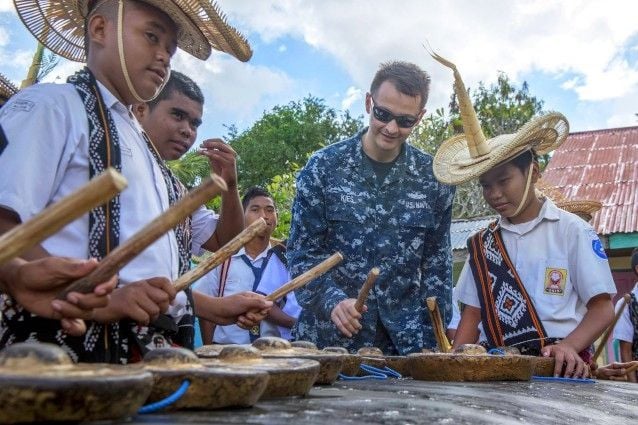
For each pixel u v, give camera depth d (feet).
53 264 4.89
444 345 11.19
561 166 40.98
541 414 5.67
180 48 8.72
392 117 11.57
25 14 8.32
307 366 5.61
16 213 5.95
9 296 6.12
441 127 49.42
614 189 36.78
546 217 12.03
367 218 11.76
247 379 4.50
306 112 99.96
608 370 12.93
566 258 11.79
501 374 9.18
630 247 31.53
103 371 3.67
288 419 4.08
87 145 6.58
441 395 6.51
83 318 5.51
